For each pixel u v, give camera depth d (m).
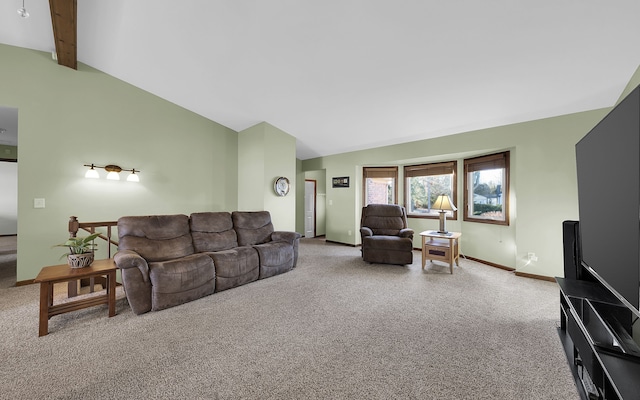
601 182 1.41
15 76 3.18
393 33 2.35
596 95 2.83
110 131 3.80
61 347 1.88
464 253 4.82
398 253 4.10
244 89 3.76
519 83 2.80
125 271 2.37
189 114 4.62
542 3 1.87
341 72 3.07
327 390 1.48
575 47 2.22
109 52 3.28
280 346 1.91
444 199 4.12
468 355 1.81
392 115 3.95
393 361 1.74
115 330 2.13
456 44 2.36
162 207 4.31
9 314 2.39
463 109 3.50
